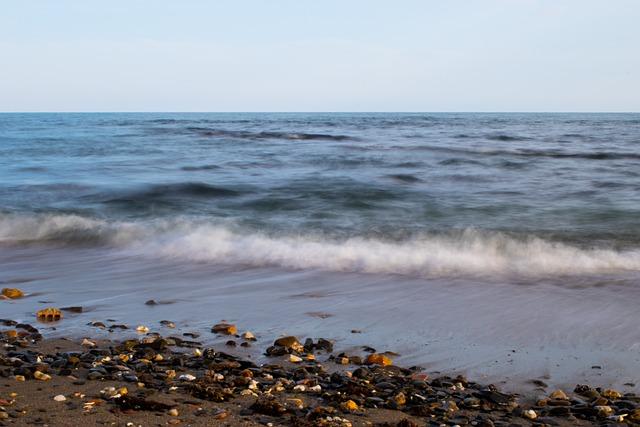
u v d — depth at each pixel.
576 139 46.22
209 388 5.54
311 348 7.10
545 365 6.60
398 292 9.48
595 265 10.96
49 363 6.42
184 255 12.02
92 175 24.75
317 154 33.31
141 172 25.81
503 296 9.23
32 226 14.46
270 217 16.00
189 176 24.36
